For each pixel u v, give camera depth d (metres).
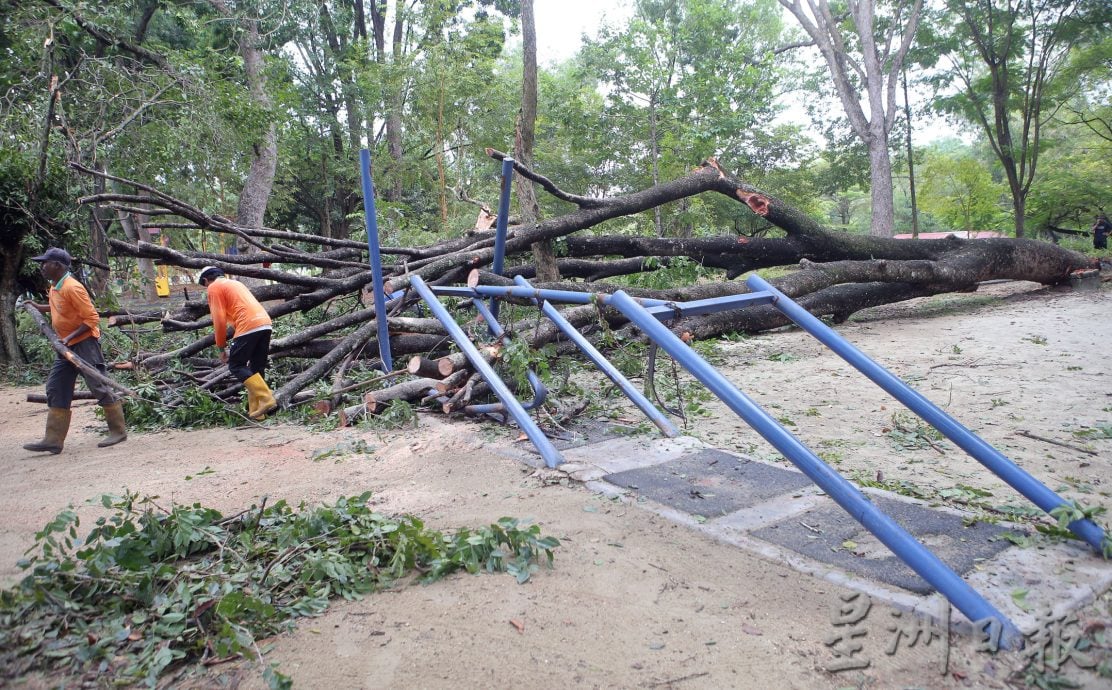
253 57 20.91
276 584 3.04
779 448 3.06
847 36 26.98
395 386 6.58
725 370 8.29
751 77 20.83
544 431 5.68
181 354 8.36
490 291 6.49
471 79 23.31
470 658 2.51
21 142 11.05
